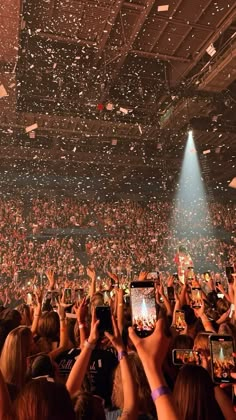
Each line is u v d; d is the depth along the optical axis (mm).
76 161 25875
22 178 29672
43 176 30062
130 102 19281
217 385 2176
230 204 32000
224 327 3301
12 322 4023
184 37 15117
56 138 22969
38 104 19484
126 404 1913
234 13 13547
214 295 6137
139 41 15508
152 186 32156
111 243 27188
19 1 11938
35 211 28469
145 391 2383
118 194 32062
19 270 22734
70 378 2105
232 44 15188
